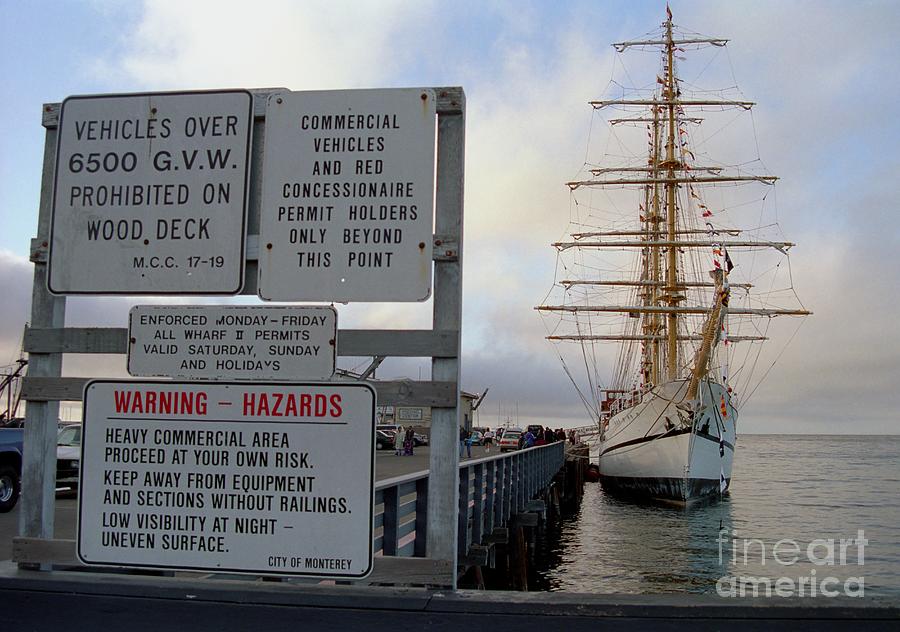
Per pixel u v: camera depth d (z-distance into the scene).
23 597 4.80
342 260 5.14
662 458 41.09
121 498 5.09
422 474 10.40
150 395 5.11
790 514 39.25
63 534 11.79
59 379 5.27
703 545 27.84
